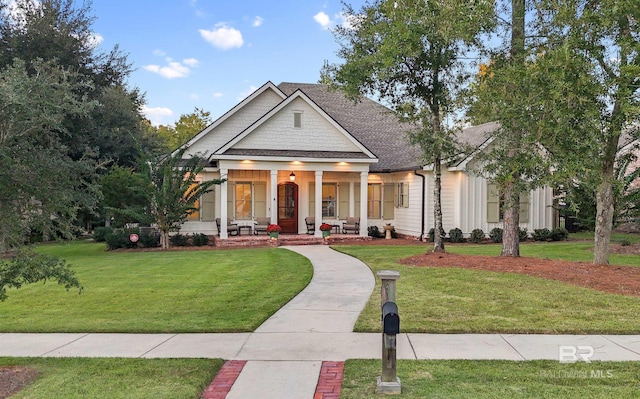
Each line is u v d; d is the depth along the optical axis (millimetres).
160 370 5094
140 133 30156
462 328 6590
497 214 20250
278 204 21891
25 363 5387
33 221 5172
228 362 5402
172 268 12859
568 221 24250
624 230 22578
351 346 5965
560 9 9172
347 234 21594
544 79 8531
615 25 8922
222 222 19312
